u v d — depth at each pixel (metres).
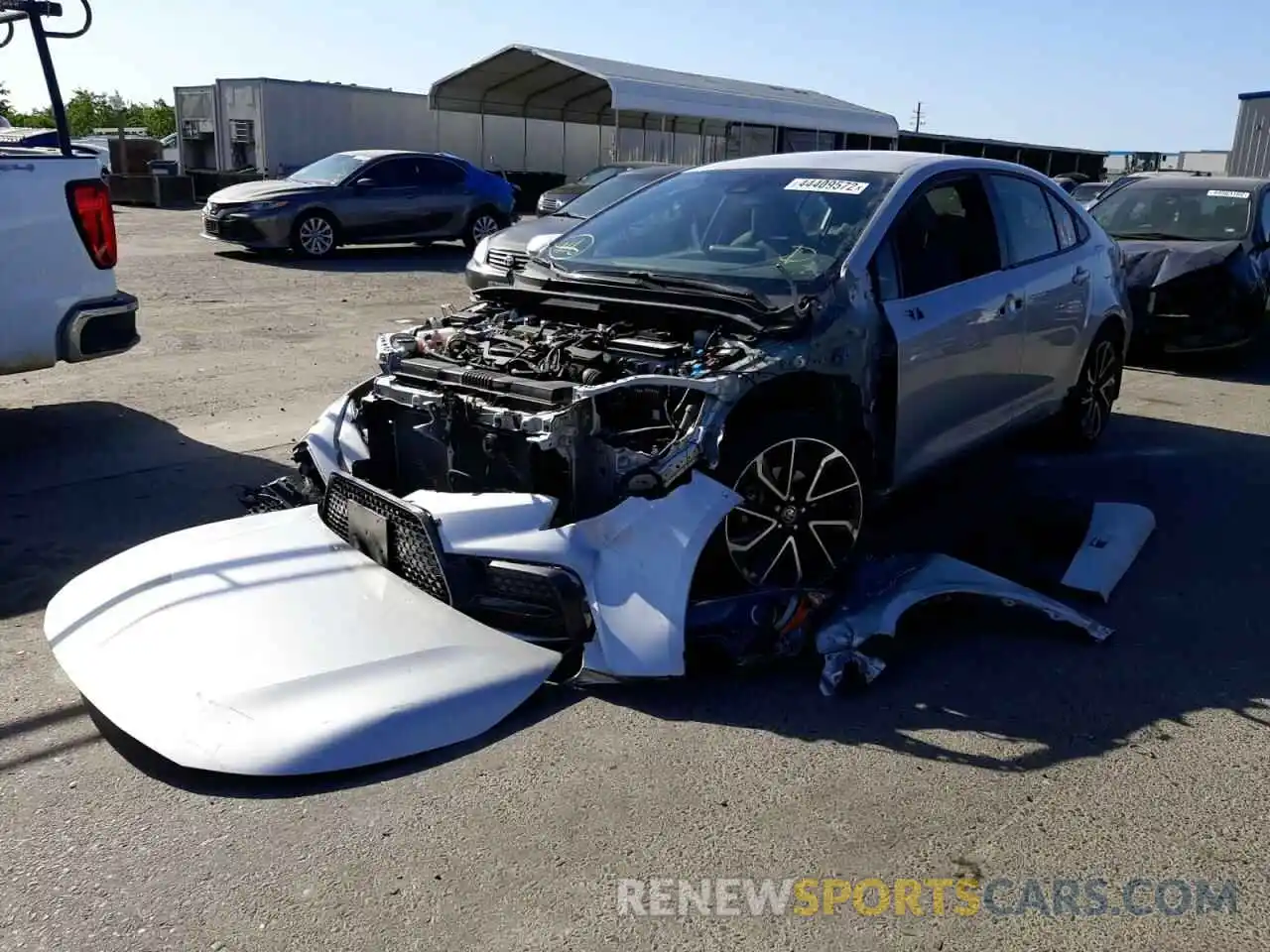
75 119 58.78
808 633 3.77
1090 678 3.73
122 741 3.22
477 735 3.20
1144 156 43.97
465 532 3.63
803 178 4.94
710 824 2.86
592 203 11.54
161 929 2.45
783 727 3.35
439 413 3.95
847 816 2.91
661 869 2.69
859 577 4.12
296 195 15.85
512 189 18.78
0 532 4.93
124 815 2.86
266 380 8.05
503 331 4.41
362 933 2.45
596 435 3.68
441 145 30.66
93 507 5.27
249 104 27.52
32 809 2.88
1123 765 3.19
